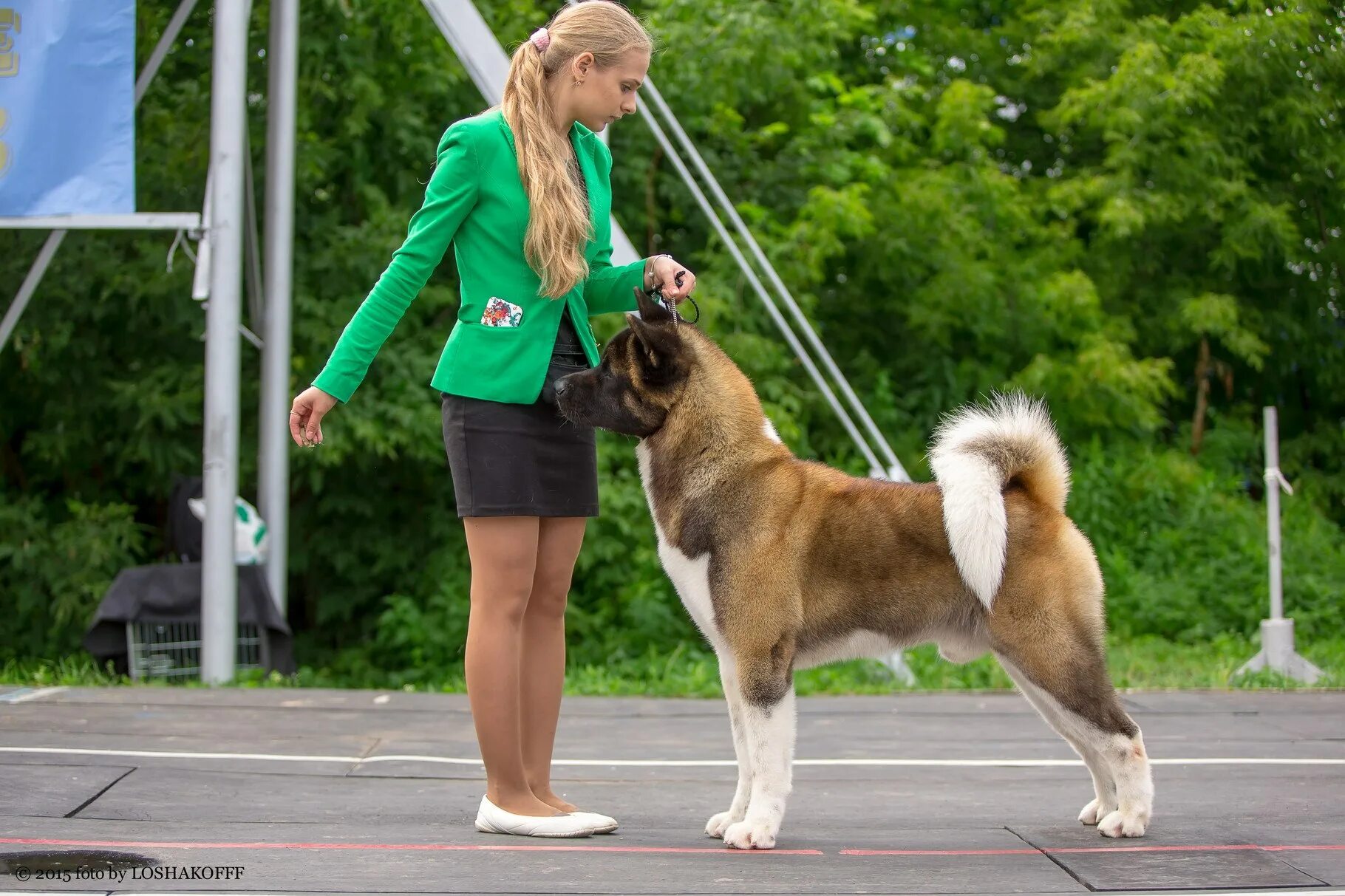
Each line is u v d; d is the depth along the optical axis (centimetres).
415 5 905
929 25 1200
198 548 752
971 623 353
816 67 1128
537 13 945
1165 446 1159
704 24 1005
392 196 952
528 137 337
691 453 351
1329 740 512
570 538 360
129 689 598
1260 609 937
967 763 473
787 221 1058
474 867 312
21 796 379
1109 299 1137
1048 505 353
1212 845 344
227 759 449
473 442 338
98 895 282
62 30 646
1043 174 1219
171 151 909
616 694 675
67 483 981
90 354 921
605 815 376
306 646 967
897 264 1094
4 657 877
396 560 946
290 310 809
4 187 650
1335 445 1188
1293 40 1074
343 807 385
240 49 681
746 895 293
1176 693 634
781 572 342
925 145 1191
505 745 349
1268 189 1159
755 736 340
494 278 339
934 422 1077
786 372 1005
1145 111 1055
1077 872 314
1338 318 1224
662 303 379
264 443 779
